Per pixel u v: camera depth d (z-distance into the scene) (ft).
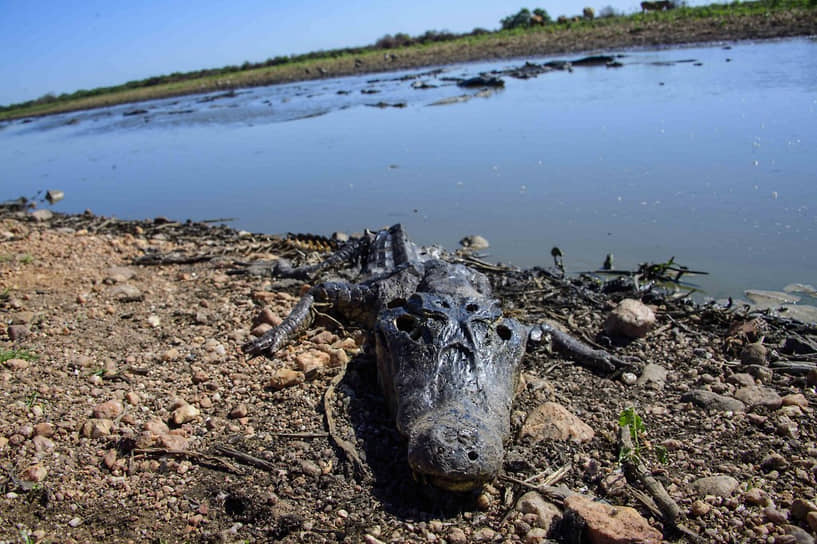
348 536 1.62
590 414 2.26
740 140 6.17
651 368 2.61
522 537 1.62
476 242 4.51
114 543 1.63
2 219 5.81
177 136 11.76
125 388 2.40
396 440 2.03
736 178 5.15
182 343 2.84
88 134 14.44
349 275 3.91
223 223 5.68
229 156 8.91
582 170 5.93
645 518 1.69
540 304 3.44
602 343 2.91
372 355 2.64
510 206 5.22
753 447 2.02
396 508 1.74
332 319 3.07
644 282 3.67
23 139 15.47
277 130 10.75
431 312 2.08
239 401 2.33
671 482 1.84
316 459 1.94
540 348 2.84
